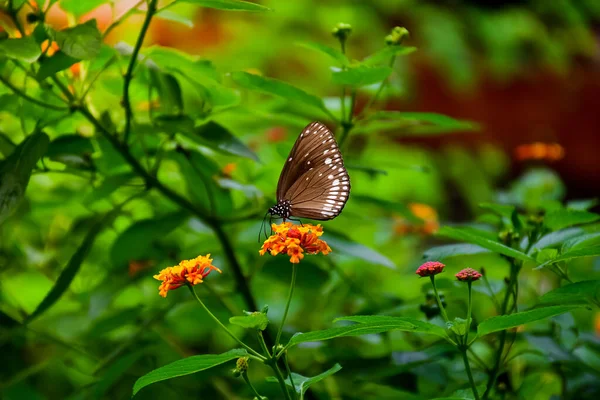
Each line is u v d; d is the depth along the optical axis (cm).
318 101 220
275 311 235
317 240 207
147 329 223
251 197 226
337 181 213
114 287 225
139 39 216
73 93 219
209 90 220
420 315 222
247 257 230
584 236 210
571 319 217
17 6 215
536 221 218
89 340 230
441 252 213
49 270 235
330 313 233
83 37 214
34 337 229
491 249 209
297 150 215
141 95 224
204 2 214
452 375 222
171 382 226
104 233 233
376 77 218
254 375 231
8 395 228
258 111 222
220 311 225
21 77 220
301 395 206
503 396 218
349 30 221
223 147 219
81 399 221
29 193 232
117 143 220
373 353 227
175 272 206
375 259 222
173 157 222
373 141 264
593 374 219
